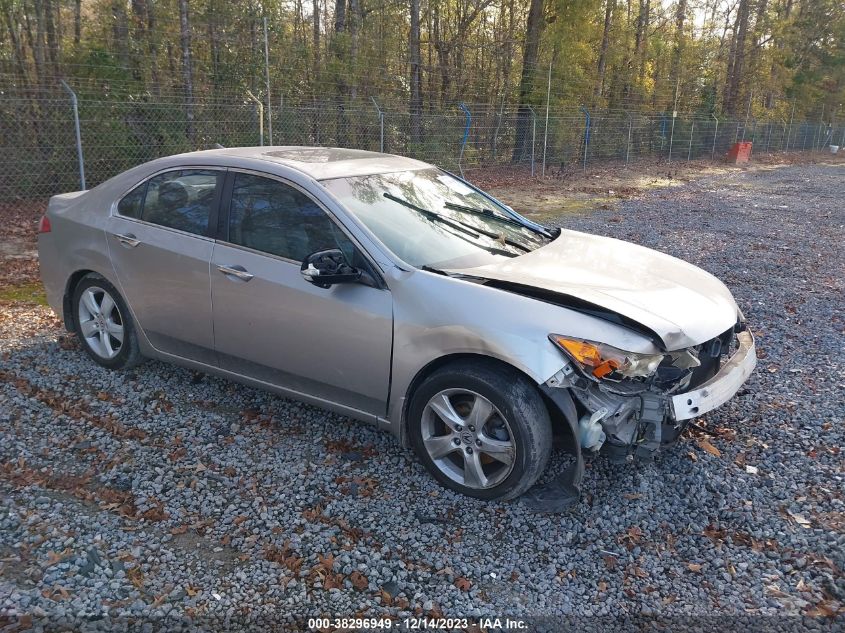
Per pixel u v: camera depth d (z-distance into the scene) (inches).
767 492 142.7
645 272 154.6
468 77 965.8
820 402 185.5
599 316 128.1
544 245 170.4
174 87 617.9
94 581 111.7
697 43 1488.7
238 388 184.9
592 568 120.0
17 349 207.2
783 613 109.7
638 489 142.1
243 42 640.4
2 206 481.4
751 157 1385.3
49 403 172.4
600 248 171.8
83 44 582.2
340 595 111.1
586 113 928.3
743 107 1670.8
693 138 1230.3
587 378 122.9
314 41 794.2
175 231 168.4
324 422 168.1
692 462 152.5
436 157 749.3
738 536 128.6
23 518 126.7
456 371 131.7
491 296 131.6
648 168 1032.2
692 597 113.4
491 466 139.5
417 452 142.0
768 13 1675.7
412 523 130.2
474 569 118.6
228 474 144.4
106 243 179.8
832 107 2004.2
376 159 181.2
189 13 630.5
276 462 149.7
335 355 145.6
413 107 794.8
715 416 175.5
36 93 536.1
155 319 174.4
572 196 688.4
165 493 137.2
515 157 856.9
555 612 109.5
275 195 156.5
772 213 581.9
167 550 120.4
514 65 1083.3
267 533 125.9
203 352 169.0
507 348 125.0
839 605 110.9
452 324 130.7
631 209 597.0
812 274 346.6
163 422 165.3
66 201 196.1
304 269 135.9
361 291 141.2
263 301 152.5
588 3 979.9
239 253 157.2
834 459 155.6
